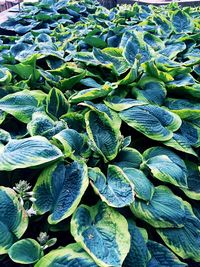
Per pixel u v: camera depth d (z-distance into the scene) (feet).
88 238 1.57
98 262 1.45
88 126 2.18
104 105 2.41
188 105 2.72
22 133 2.43
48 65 3.31
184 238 1.79
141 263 1.58
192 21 4.40
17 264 1.62
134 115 2.33
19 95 2.52
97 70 3.17
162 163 2.03
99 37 4.07
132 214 1.85
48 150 1.82
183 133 2.49
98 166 2.11
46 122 2.22
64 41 4.10
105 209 1.74
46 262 1.47
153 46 3.73
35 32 4.41
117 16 5.20
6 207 1.63
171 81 2.91
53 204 1.76
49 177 1.83
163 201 1.87
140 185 1.87
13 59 3.37
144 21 4.59
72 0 6.55
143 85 2.82
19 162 1.73
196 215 2.06
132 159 2.15
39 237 1.63
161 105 2.69
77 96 2.49
